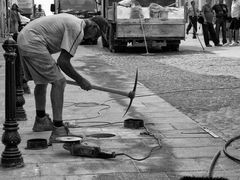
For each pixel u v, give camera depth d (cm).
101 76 1321
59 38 634
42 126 692
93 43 2748
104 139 643
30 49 627
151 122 750
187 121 757
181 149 593
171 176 494
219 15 2373
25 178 489
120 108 867
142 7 2195
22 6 4334
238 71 1412
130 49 2338
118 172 507
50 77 629
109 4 2353
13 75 519
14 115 522
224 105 892
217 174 501
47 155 569
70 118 783
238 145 612
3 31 3391
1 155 534
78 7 2861
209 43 2514
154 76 1321
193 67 1534
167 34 2092
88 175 497
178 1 2275
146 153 576
